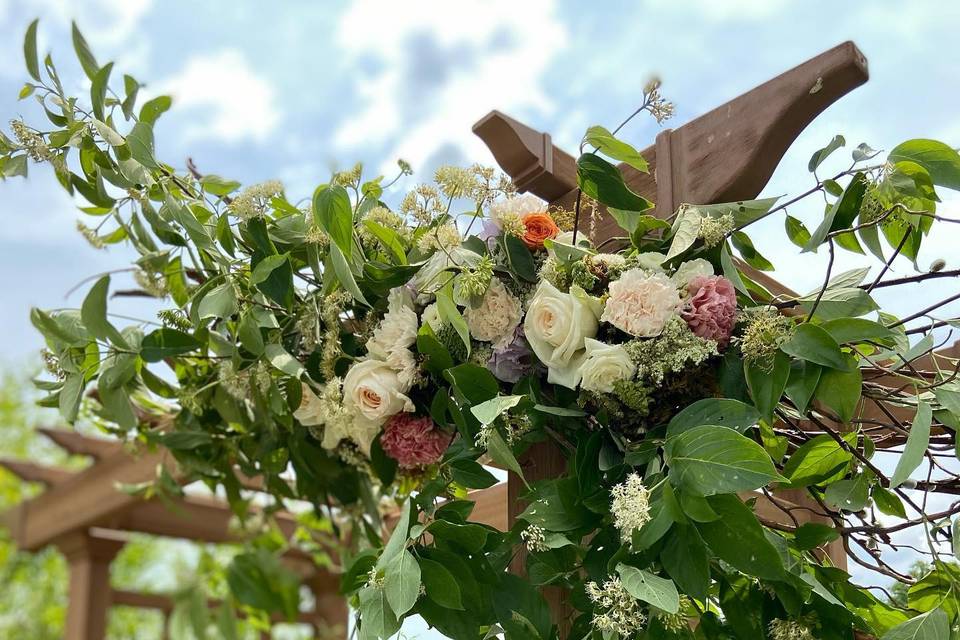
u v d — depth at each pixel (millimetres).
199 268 1450
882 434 1341
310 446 1604
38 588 6539
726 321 1011
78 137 1278
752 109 1164
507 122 1340
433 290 1164
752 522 866
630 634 917
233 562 2527
